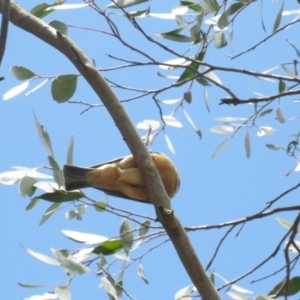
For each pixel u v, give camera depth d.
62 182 6.83
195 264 5.68
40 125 6.91
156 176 5.86
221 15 7.23
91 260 7.11
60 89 7.08
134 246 7.15
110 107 6.01
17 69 7.07
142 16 7.29
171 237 5.70
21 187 6.81
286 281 7.15
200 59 7.66
